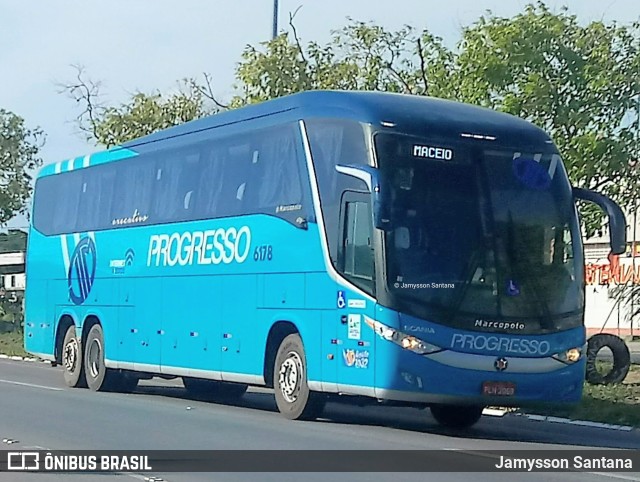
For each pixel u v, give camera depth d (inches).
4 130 2127.2
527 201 563.5
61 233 905.5
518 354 545.3
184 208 729.6
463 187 555.2
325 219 582.9
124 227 805.9
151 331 757.3
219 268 682.2
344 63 1150.3
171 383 975.0
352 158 562.6
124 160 821.2
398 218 542.3
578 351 559.5
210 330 688.4
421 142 553.9
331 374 572.1
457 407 619.8
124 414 649.0
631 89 955.3
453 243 546.9
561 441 567.5
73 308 871.1
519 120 594.9
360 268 555.2
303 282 597.9
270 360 636.7
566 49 952.9
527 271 553.9
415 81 1135.6
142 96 1425.9
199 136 724.0
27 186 2139.5
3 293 2119.8
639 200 1035.9
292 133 619.2
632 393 748.6
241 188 667.4
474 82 960.9
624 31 969.5
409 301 536.7
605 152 940.6
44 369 1096.8
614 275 1214.9
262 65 1140.5
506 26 952.9
